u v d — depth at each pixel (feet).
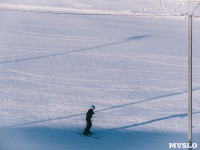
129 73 221.46
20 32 275.39
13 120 139.44
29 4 381.60
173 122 153.79
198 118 161.38
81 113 155.94
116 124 146.30
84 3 418.31
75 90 187.42
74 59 233.76
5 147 108.17
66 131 132.16
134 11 403.13
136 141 126.31
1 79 190.90
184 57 261.03
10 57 224.12
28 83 190.29
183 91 201.57
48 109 157.17
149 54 258.98
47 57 231.50
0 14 322.14
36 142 116.26
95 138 127.03
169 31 330.34
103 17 357.82
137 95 189.16
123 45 272.51
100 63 232.32
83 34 288.71
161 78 218.79
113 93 188.65
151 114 163.12
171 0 455.63
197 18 388.98
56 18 329.31
